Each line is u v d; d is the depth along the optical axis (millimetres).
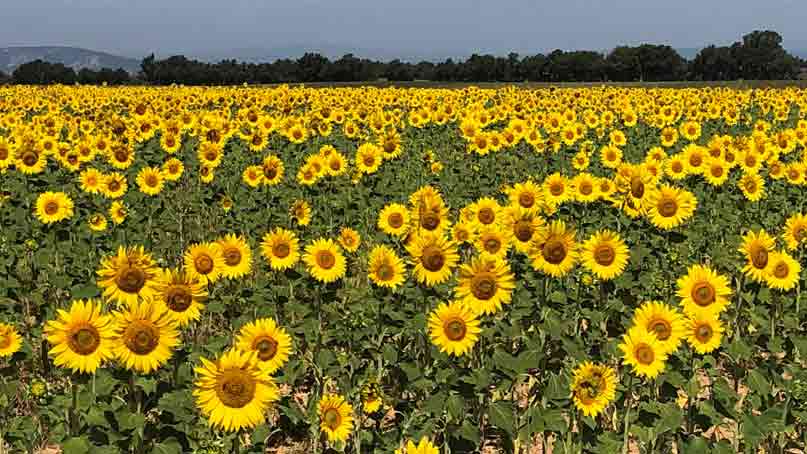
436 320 6402
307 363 8180
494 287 6746
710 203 14891
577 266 8812
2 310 9352
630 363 6168
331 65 84562
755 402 6820
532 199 11000
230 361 5059
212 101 35062
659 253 10523
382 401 6770
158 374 6527
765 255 8070
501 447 7199
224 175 19406
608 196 12281
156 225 14203
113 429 5391
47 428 7207
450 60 87438
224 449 5211
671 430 6215
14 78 76812
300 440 7418
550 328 6836
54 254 11305
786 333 8812
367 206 15164
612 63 83125
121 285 6070
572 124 23578
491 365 6582
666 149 24203
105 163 19375
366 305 8430
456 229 9898
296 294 10148
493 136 19641
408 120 28734
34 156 15484
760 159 16312
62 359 5227
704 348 6488
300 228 13016
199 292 6293
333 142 24375
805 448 6973
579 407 6031
